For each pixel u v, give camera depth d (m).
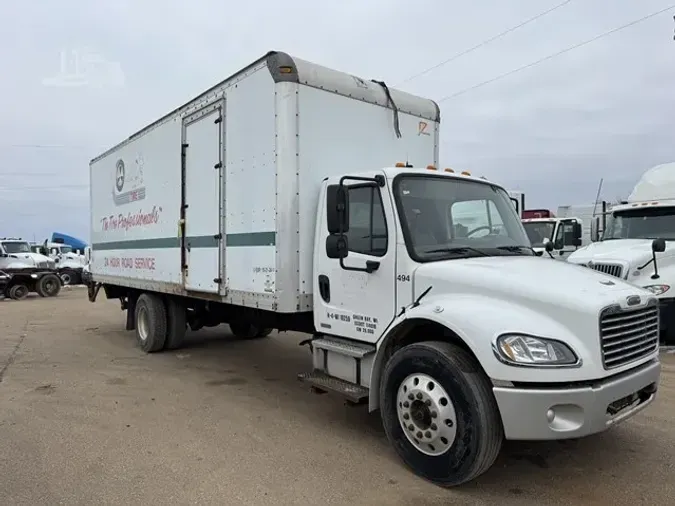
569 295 3.57
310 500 3.63
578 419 3.41
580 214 16.70
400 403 4.07
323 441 4.72
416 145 6.43
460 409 3.63
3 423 5.22
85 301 19.42
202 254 6.73
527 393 3.38
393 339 4.35
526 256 4.75
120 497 3.68
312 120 5.35
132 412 5.56
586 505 3.55
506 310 3.66
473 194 4.97
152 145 8.14
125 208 9.29
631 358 3.79
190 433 4.93
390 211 4.44
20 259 20.91
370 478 3.97
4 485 3.88
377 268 4.52
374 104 5.96
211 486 3.84
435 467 3.80
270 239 5.31
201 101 6.66
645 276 8.80
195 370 7.48
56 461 4.30
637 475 4.00
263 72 5.43
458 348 3.83
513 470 4.10
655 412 5.42
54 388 6.52
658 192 10.10
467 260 4.32
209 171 6.52
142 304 8.85
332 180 5.05
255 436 4.85
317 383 4.89
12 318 13.84
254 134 5.59
